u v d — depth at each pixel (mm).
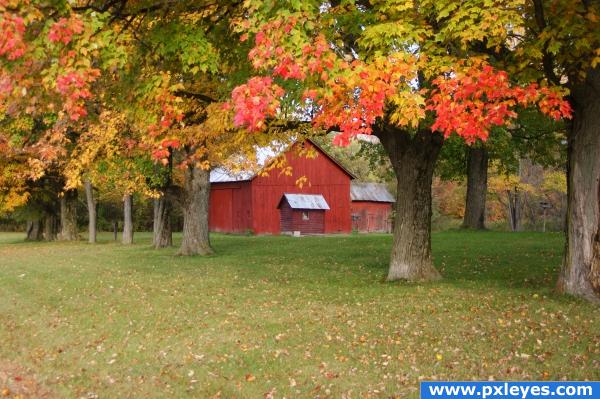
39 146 20094
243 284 14805
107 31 7762
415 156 13727
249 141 12547
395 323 9703
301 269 17234
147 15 9719
